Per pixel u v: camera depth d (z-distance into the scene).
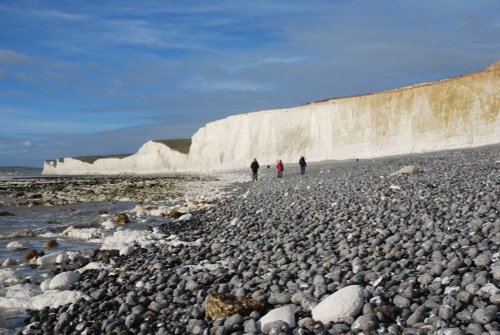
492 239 7.85
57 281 8.64
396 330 4.80
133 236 13.73
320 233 11.37
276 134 86.44
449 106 61.78
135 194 36.28
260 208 18.03
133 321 6.18
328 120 75.31
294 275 7.57
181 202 27.30
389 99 68.50
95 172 176.12
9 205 27.11
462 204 12.03
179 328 5.84
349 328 5.08
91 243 13.73
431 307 5.27
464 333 4.42
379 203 14.41
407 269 6.96
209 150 107.06
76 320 6.62
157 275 8.70
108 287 8.27
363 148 69.00
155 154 142.38
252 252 10.05
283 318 5.46
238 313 5.94
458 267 6.58
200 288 7.52
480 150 39.34
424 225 10.00
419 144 62.75
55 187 50.38
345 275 7.10
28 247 13.23
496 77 59.47
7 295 8.19
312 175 35.34
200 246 11.61
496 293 5.28
